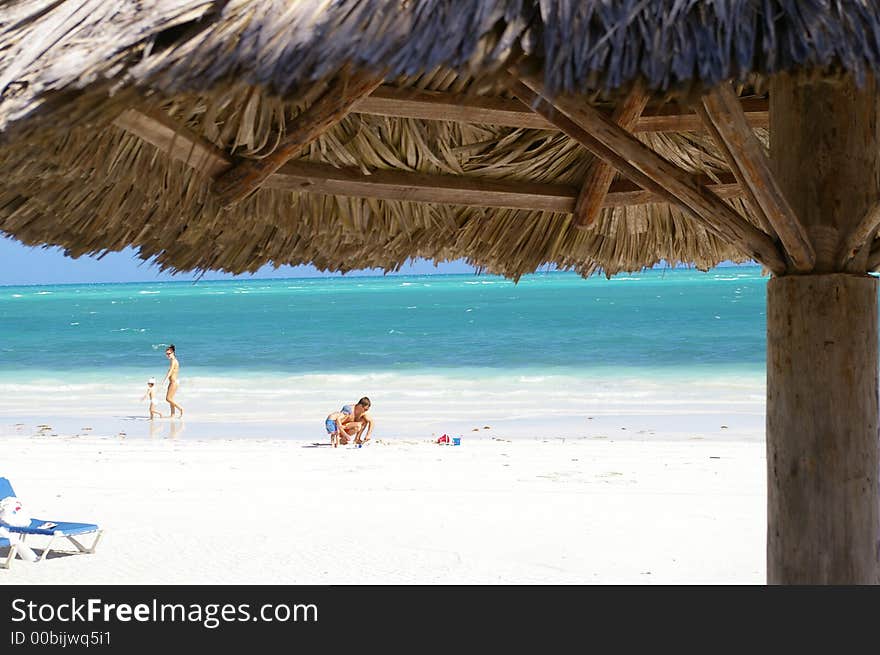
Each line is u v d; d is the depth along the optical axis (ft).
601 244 14.97
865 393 8.79
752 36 5.89
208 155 10.04
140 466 42.04
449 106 10.27
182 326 158.10
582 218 13.15
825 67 5.93
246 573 24.70
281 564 25.49
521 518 30.68
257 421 64.54
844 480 8.71
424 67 5.88
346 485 36.81
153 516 31.27
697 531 28.71
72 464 42.65
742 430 57.31
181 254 12.86
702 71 5.79
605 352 104.63
